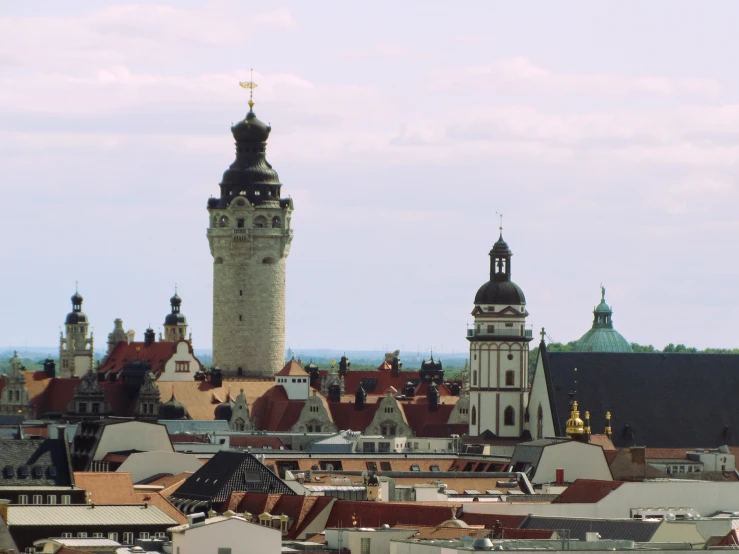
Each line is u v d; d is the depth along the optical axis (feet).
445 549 594.24
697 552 605.73
